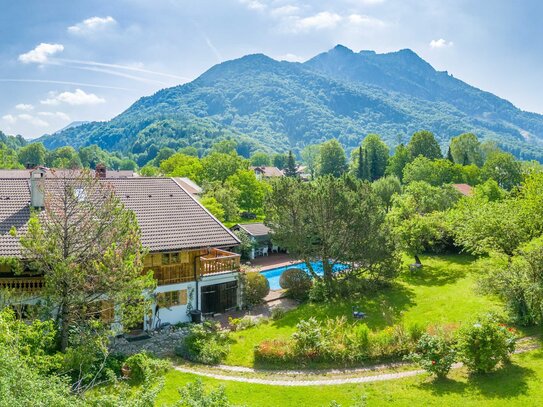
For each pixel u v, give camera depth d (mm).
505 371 20391
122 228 20781
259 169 152375
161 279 29281
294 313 32688
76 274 19141
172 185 36219
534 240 26766
